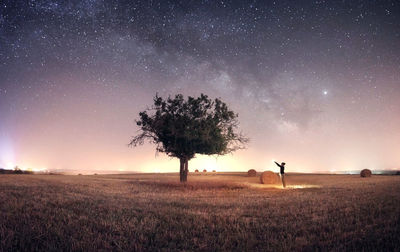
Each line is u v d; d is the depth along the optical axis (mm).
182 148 28719
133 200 14055
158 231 7910
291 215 10055
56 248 6254
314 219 9164
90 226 8242
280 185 26531
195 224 8664
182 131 27531
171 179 37375
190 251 6297
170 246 6621
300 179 36375
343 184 25344
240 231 7945
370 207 10703
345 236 7000
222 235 7414
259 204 12797
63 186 20766
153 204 12758
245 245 6656
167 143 28922
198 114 27891
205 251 6297
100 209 10930
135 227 8219
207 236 7379
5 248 6227
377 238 6727
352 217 9070
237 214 10289
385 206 10703
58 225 8250
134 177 42812
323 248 6246
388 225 7820
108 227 8195
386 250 5859
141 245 6641
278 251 6176
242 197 16031
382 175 47344
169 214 10141
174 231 7918
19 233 7336
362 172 41594
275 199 14734
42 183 22891
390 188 17906
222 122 28547
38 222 8547
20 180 25516
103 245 6543
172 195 17219
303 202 13203
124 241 6828
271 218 9664
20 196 14289
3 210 10281
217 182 30484
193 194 18094
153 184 26578
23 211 10227
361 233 7207
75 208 11016
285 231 7766
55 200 13031
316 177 42156
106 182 27766
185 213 10367
